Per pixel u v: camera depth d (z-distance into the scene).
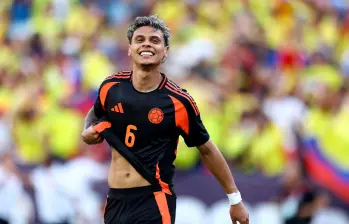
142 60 14.85
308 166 28.30
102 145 29.56
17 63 36.09
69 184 28.48
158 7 40.16
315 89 33.19
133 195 15.11
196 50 36.28
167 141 15.16
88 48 37.56
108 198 15.48
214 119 30.23
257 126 30.02
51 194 28.27
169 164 15.32
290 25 38.25
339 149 28.45
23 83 34.19
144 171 15.06
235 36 36.75
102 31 39.47
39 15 41.50
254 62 35.22
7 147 28.94
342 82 33.00
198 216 27.64
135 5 40.50
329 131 28.78
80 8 41.00
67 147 30.50
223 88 32.78
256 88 33.59
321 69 35.78
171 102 15.02
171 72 34.81
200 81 33.22
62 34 38.62
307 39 38.06
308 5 39.66
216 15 39.06
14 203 28.06
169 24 38.91
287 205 27.50
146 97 15.03
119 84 15.25
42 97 32.69
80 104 33.03
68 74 35.41
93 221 28.16
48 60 36.31
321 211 27.66
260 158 29.41
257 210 27.53
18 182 28.20
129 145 15.12
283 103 32.06
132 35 15.12
